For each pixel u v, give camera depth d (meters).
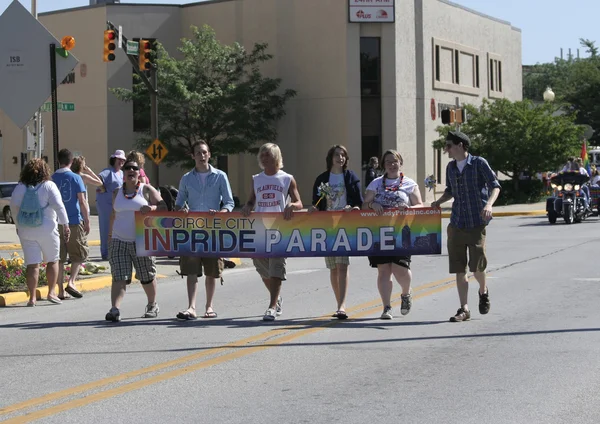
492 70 65.19
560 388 8.52
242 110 49.78
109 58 31.22
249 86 50.62
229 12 54.56
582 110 87.31
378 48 51.69
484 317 12.71
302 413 7.75
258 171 53.81
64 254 15.71
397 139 52.12
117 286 12.92
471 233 12.17
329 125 51.62
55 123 17.55
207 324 12.52
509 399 8.14
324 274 19.08
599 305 13.70
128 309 14.26
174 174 55.66
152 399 8.30
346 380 8.96
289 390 8.59
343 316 12.70
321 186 12.70
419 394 8.36
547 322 12.20
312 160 52.28
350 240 12.56
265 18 53.31
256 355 10.23
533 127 48.84
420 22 54.41
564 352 10.16
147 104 50.16
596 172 37.47
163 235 12.86
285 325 12.29
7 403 8.23
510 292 15.37
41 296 15.78
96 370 9.59
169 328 12.22
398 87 52.19
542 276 17.66
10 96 17.61
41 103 17.56
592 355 9.98
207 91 49.56
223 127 50.88
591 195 36.62
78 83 55.25
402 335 11.38
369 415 7.66
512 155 48.97
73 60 17.56
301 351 10.43
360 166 51.31
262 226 12.70
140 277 13.06
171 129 50.50
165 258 22.44
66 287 15.91
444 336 11.27
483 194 12.03
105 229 21.42
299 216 12.64
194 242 12.84
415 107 54.09
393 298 14.93
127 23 54.44
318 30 51.69
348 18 50.59
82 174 18.30
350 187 12.72
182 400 8.25
